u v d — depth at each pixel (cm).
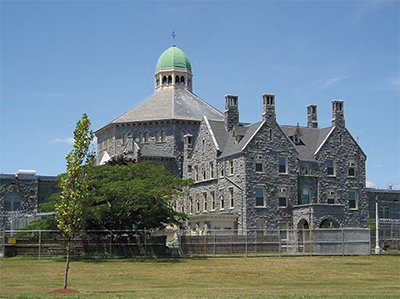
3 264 5184
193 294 3016
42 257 5931
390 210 10212
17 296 2830
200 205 8819
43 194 9706
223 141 8675
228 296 2861
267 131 8181
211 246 6644
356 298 2778
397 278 4238
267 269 4859
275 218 8006
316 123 9519
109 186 5950
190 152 9412
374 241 8050
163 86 11219
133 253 6300
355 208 8662
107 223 6362
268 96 8269
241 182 7962
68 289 3347
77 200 3544
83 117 3650
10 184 9438
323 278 4222
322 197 8438
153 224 6384
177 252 6494
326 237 6700
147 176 6662
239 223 7906
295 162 8300
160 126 10006
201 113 10388
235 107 8931
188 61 11506
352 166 8756
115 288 3509
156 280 4050
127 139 10144
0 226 9162
